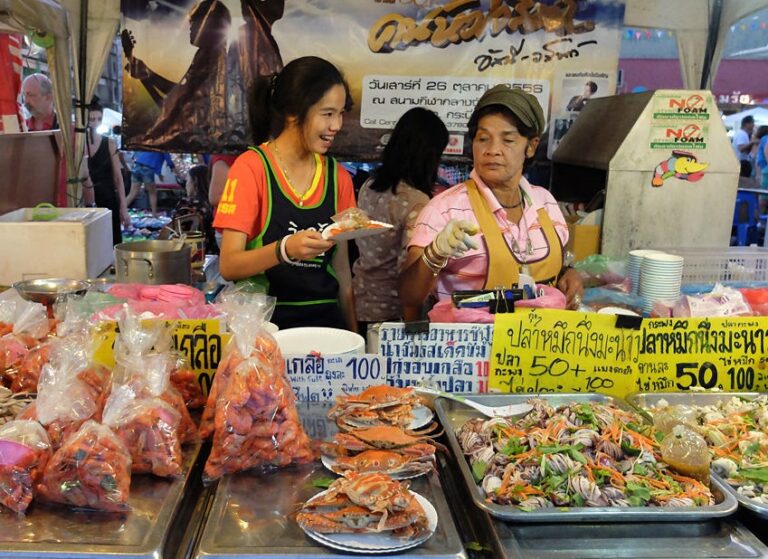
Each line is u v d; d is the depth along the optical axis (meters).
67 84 3.85
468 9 4.04
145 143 4.17
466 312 1.71
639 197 3.14
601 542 1.16
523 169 2.40
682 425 1.43
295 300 2.28
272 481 1.29
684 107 3.07
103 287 2.12
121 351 1.33
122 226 5.15
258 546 1.08
